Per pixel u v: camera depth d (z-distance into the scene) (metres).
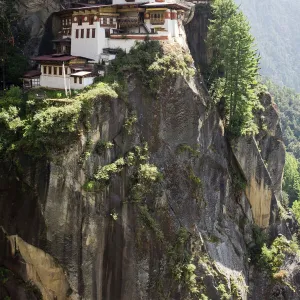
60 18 61.62
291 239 68.25
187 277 47.09
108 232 44.06
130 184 45.78
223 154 59.34
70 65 50.19
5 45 53.59
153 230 45.66
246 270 58.59
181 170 51.34
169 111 50.66
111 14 54.72
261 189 63.66
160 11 54.31
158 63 50.25
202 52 68.31
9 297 44.16
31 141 41.84
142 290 45.41
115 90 46.56
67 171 41.59
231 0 65.44
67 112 41.81
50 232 41.97
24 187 42.25
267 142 68.81
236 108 60.50
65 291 43.62
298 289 60.28
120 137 46.44
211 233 54.25
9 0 54.66
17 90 48.19
